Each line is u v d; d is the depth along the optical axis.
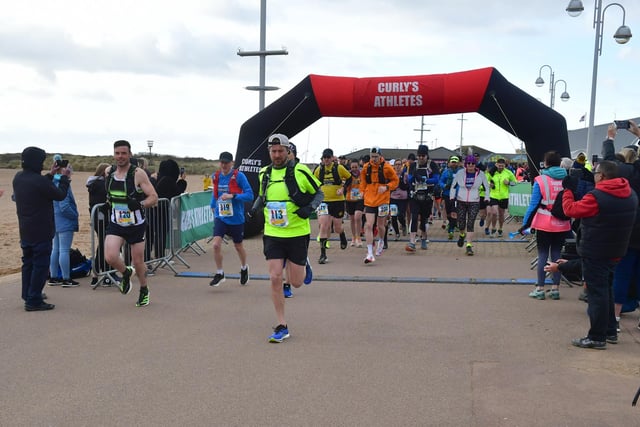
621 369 4.86
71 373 4.82
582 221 5.45
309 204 5.66
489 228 16.11
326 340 5.72
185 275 9.13
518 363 5.02
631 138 23.89
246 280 8.38
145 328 6.16
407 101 12.76
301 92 13.21
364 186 10.24
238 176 8.01
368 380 4.64
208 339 5.77
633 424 3.79
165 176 10.24
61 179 7.87
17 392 4.43
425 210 11.84
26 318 6.56
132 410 4.10
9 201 28.22
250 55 16.16
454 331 6.01
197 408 4.12
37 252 6.82
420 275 9.05
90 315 6.71
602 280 5.37
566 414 3.96
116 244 6.89
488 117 13.14
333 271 9.41
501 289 8.05
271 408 4.12
